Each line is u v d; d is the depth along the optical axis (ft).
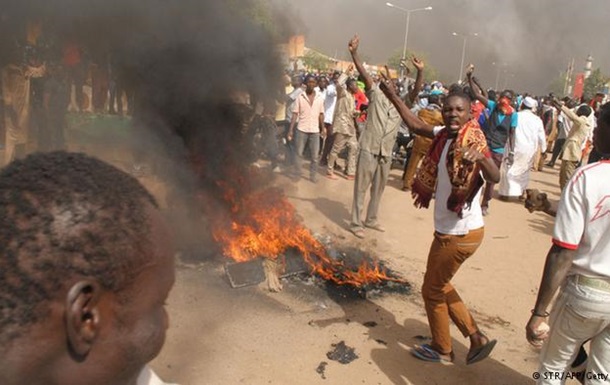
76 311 1.78
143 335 2.02
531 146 25.11
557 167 39.29
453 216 9.21
